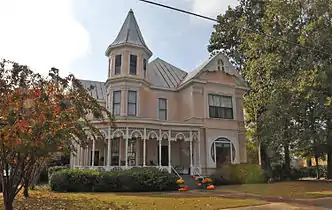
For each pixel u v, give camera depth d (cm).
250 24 2616
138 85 2316
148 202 1137
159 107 2491
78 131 998
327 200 1241
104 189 1633
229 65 2630
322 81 1742
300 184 1939
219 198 1291
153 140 2367
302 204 1123
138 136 2036
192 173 2184
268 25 2108
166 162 2380
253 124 2920
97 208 988
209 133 2377
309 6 1906
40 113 791
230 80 2600
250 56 2327
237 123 2528
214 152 2361
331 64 1822
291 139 2109
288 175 2606
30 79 927
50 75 971
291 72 2005
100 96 2689
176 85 2656
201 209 985
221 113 2488
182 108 2538
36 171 1309
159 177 1697
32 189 1616
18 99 801
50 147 791
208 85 2477
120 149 2181
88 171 1686
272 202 1174
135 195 1424
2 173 798
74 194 1457
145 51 2430
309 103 1973
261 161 2647
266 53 2128
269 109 2103
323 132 1983
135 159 2220
